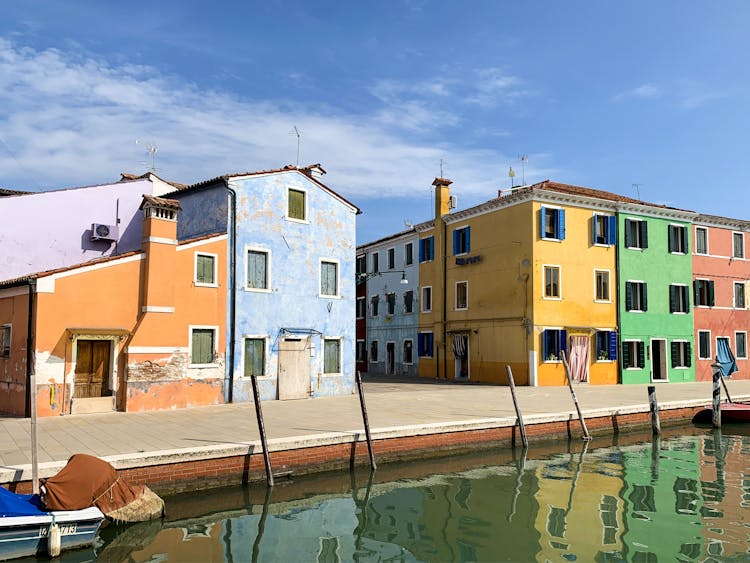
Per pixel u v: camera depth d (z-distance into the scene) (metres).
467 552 8.80
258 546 9.00
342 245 23.58
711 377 33.34
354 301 23.77
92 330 16.83
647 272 31.23
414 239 36.75
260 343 20.81
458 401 20.39
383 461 13.67
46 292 16.28
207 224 21.12
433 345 34.34
